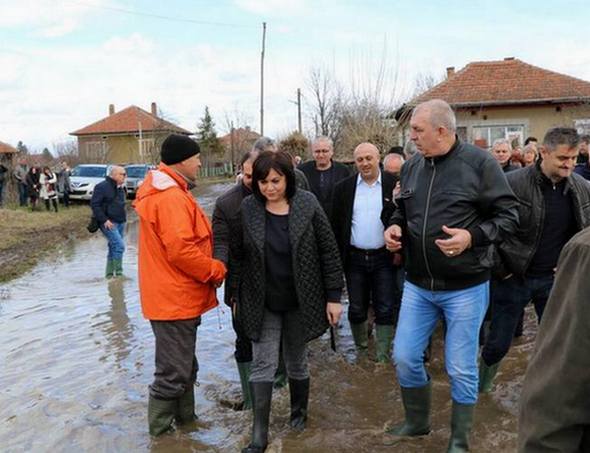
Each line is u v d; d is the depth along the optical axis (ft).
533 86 81.41
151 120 189.47
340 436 12.97
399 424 13.55
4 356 19.31
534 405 4.70
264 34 114.21
